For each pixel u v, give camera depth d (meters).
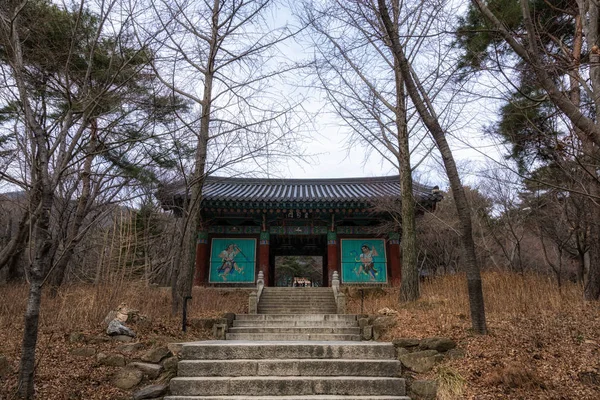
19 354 6.29
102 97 6.46
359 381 5.96
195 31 9.70
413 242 12.01
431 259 28.88
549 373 5.88
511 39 5.39
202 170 10.31
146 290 12.12
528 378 5.74
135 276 12.91
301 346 6.91
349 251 20.28
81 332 7.34
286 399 5.63
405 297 11.63
